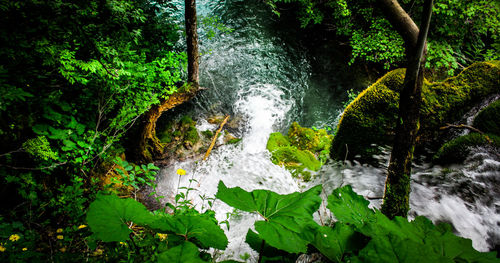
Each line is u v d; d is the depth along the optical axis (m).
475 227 2.95
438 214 3.15
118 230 0.93
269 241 0.83
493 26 6.60
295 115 7.84
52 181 3.41
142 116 4.89
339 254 0.95
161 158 5.42
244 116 7.34
